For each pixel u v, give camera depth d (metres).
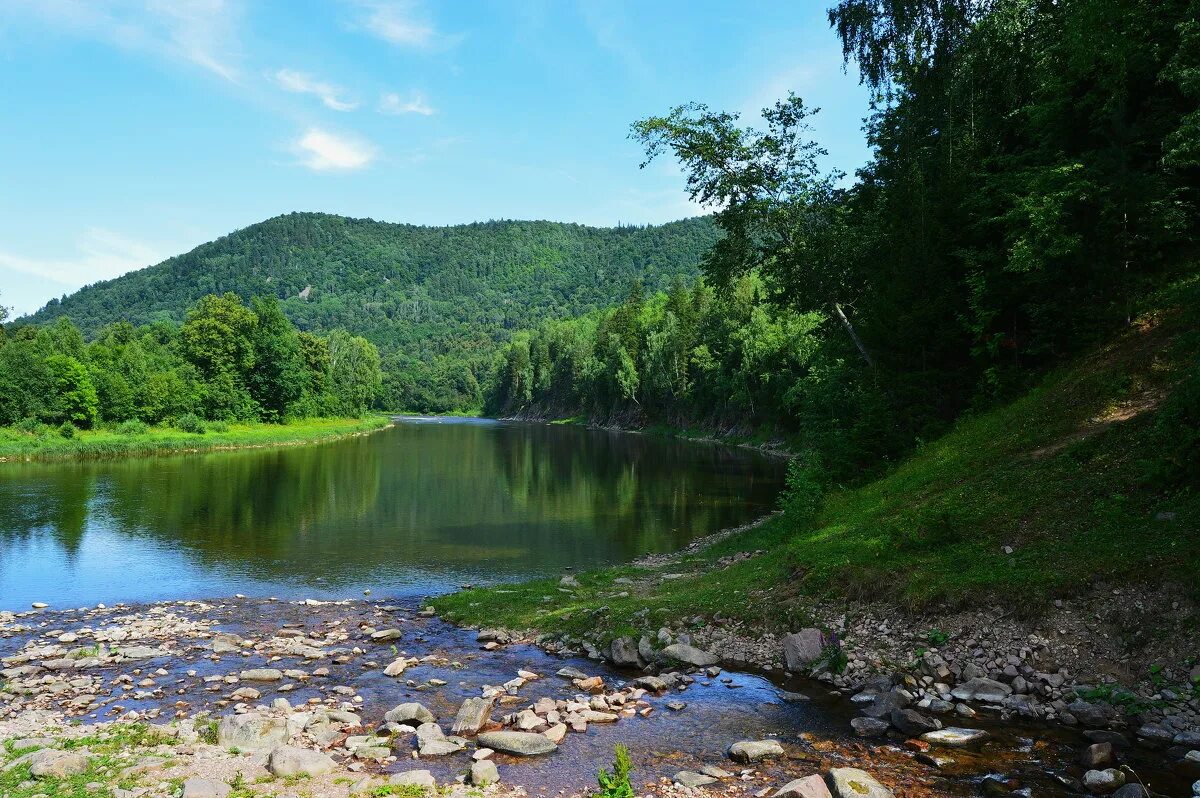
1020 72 27.28
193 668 15.24
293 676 14.56
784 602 15.98
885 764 9.92
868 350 28.45
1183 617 11.82
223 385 92.12
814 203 29.44
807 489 23.78
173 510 36.88
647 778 9.68
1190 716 10.49
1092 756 9.61
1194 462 14.27
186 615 19.80
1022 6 26.62
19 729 11.44
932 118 29.05
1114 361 20.09
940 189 26.69
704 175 29.58
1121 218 21.98
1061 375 21.61
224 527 32.69
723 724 11.63
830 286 29.84
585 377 143.50
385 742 10.99
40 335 89.50
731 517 33.91
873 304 27.66
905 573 15.23
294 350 106.12
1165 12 21.44
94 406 78.25
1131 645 11.95
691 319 105.00
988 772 9.57
